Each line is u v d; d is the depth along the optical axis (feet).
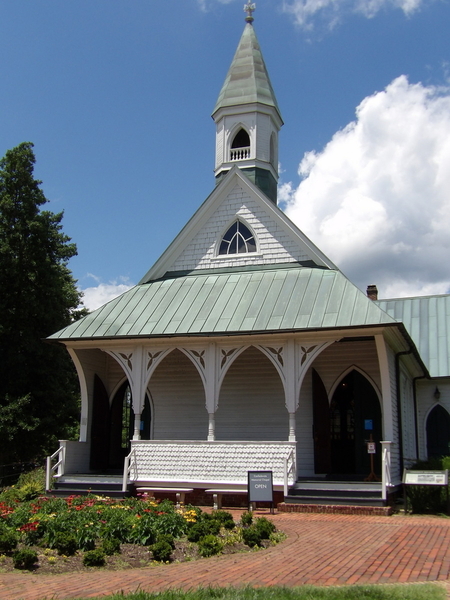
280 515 51.49
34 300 83.41
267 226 71.67
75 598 24.63
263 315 61.00
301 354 58.95
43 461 88.53
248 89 80.43
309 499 53.93
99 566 31.48
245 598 23.29
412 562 31.45
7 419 77.46
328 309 59.41
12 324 83.97
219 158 80.69
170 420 71.26
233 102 80.28
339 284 63.31
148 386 72.69
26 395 80.33
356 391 67.46
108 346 64.69
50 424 82.79
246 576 28.78
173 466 60.18
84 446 67.72
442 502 52.65
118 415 72.95
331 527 44.37
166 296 69.00
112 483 60.70
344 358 68.03
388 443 54.39
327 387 68.08
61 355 87.25
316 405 65.77
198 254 73.77
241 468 58.23
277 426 67.41
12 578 29.09
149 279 73.67
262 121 80.12
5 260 82.53
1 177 86.12
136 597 23.52
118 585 27.40
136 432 62.08
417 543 37.19
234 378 69.67
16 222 85.66
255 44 84.79
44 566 31.40
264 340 60.13
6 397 79.87
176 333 61.11
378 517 50.24
